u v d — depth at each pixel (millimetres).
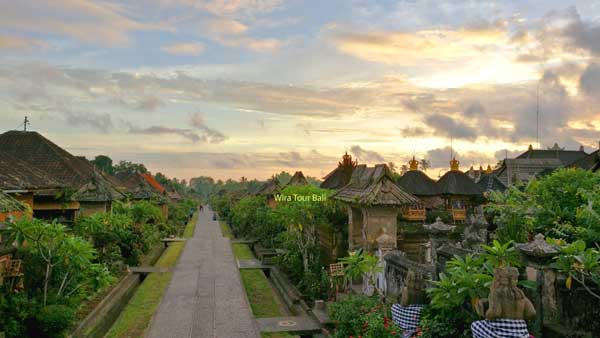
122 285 16500
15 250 10898
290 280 18016
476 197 25578
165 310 13602
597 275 5672
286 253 19469
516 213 9445
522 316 5496
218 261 22812
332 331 11398
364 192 14477
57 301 10664
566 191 9008
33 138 22984
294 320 12695
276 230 26062
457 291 6574
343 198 16281
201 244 29875
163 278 18500
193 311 13500
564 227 7789
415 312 7953
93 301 13648
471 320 6816
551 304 6648
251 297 16016
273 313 14086
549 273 6621
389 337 7758
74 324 11234
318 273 16547
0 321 9195
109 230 17625
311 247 18125
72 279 11586
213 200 98562
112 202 21188
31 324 9781
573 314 6320
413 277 8180
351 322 9375
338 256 17016
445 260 9703
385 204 13781
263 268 21125
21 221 10344
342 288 14766
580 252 5664
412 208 20906
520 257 6512
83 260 11070
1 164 14680
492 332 5516
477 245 12148
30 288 11023
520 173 30281
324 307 13234
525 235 9188
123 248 20141
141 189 35250
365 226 14281
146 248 22078
